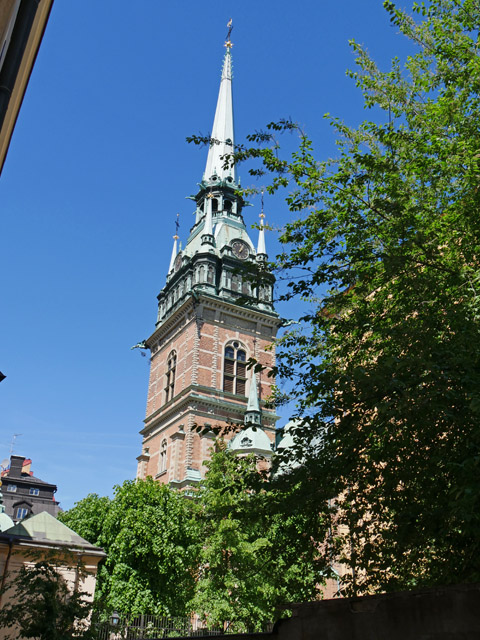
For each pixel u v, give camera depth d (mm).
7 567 22984
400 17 14430
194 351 56156
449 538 9805
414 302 11281
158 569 31734
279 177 12969
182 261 65688
